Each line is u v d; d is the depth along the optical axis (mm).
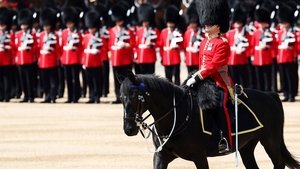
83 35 135500
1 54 139375
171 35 131750
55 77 135625
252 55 133500
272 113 65125
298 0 147000
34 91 139250
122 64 130375
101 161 78438
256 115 63844
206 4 63312
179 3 186125
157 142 60188
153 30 132625
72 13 134875
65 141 90250
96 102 132625
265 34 131625
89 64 132000
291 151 82375
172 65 132000
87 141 90062
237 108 62312
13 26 141125
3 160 79500
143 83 58500
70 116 112125
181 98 60375
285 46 130500
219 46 61531
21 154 82562
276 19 136625
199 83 61594
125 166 76062
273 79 137250
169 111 59688
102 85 140125
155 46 132750
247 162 66625
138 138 91875
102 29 135625
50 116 112625
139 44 132625
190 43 131250
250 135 63781
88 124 103375
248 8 133875
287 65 130375
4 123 105625
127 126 57656
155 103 59406
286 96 131625
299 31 131625
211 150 61125
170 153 60531
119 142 89250
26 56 137000
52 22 136125
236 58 132000
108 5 143750
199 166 60281
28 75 137250
